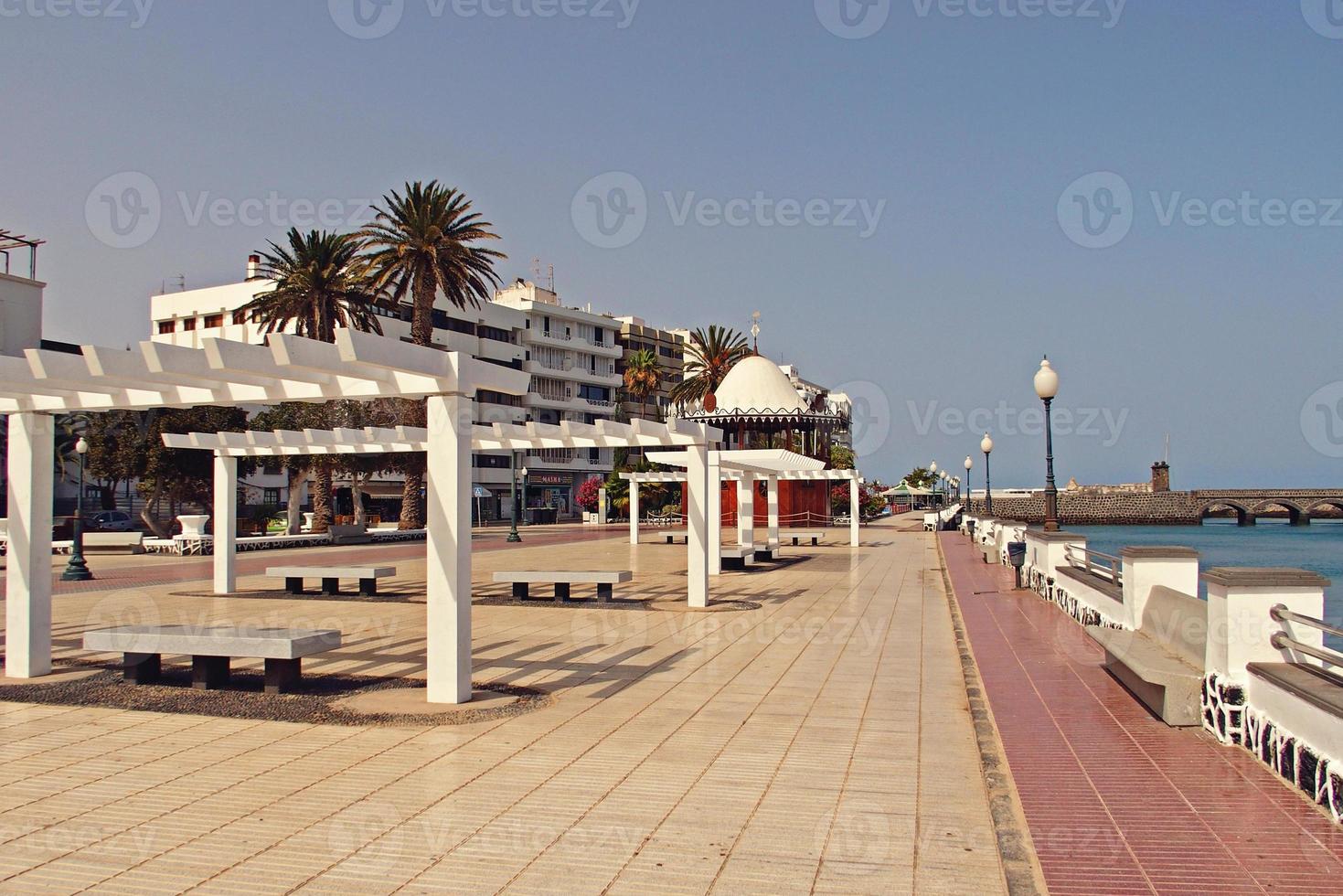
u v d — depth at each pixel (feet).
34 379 28.25
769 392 164.25
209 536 106.52
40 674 33.04
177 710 27.84
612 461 268.62
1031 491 349.82
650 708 27.99
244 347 25.13
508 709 27.73
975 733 24.50
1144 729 24.63
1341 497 310.45
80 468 76.18
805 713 27.27
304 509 196.85
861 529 161.27
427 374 26.94
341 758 22.70
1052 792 19.47
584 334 264.31
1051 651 37.40
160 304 186.80
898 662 35.81
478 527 192.24
